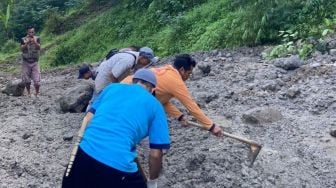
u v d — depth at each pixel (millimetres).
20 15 28547
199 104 9453
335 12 13242
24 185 6602
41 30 28047
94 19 23984
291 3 13773
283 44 12617
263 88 9867
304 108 8703
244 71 11336
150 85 5043
